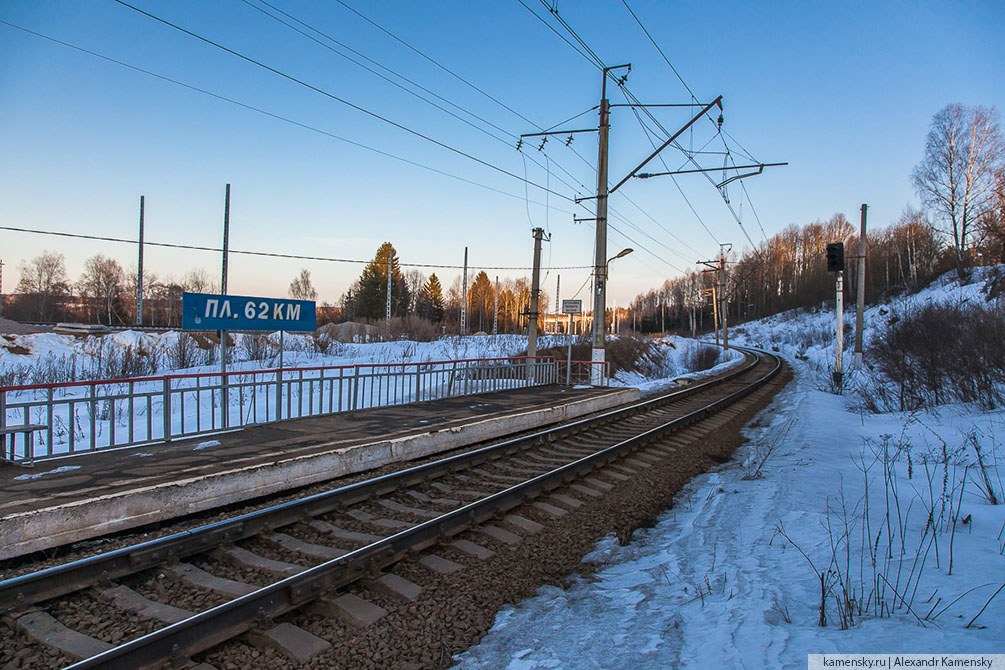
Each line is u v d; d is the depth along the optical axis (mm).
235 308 9047
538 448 10000
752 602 4410
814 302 81938
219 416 13234
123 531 5465
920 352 17094
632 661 3705
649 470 9195
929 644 3480
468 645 4051
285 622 4066
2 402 6516
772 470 9430
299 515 5961
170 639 3588
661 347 50031
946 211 52094
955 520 5785
